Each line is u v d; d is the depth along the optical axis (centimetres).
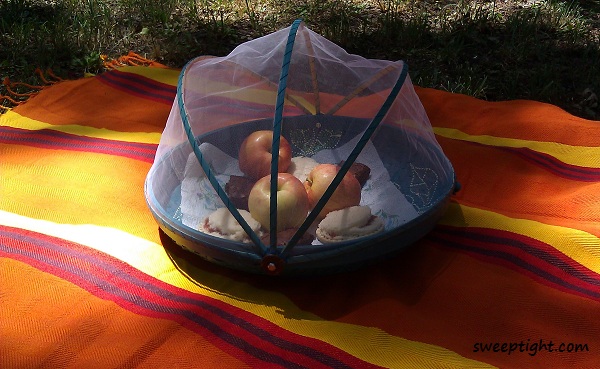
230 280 191
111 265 194
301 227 167
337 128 226
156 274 193
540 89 344
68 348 164
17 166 250
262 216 178
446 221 216
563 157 256
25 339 165
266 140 198
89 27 389
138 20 410
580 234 203
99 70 356
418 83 351
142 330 170
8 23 392
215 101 224
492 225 212
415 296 186
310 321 175
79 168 247
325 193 167
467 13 419
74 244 202
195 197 198
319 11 438
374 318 176
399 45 392
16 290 182
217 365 160
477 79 354
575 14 430
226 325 172
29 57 359
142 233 212
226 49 389
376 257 180
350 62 223
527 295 184
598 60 371
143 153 259
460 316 178
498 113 288
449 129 279
